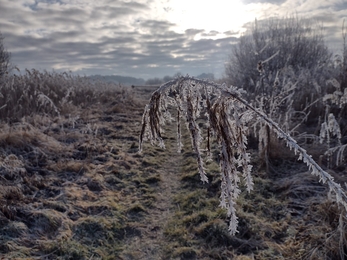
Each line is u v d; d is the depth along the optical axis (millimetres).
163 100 1166
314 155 6125
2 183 4711
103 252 3891
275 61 12688
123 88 16922
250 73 12883
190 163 6766
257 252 3812
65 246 3750
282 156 6395
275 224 4363
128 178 6105
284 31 13578
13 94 9273
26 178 5082
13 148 6137
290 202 4852
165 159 7344
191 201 5133
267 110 6691
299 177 5523
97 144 7652
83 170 6027
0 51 13094
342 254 3387
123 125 10016
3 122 7508
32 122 8344
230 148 1129
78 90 13266
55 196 4867
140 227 4508
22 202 4438
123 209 4910
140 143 1207
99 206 4828
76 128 8930
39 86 10500
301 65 12578
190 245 4039
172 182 6066
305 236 3943
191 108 1143
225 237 4059
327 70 9242
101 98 14344
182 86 1149
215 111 1126
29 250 3564
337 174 5301
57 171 5809
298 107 8336
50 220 4117
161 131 1201
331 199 4230
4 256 3326
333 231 3678
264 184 5449
